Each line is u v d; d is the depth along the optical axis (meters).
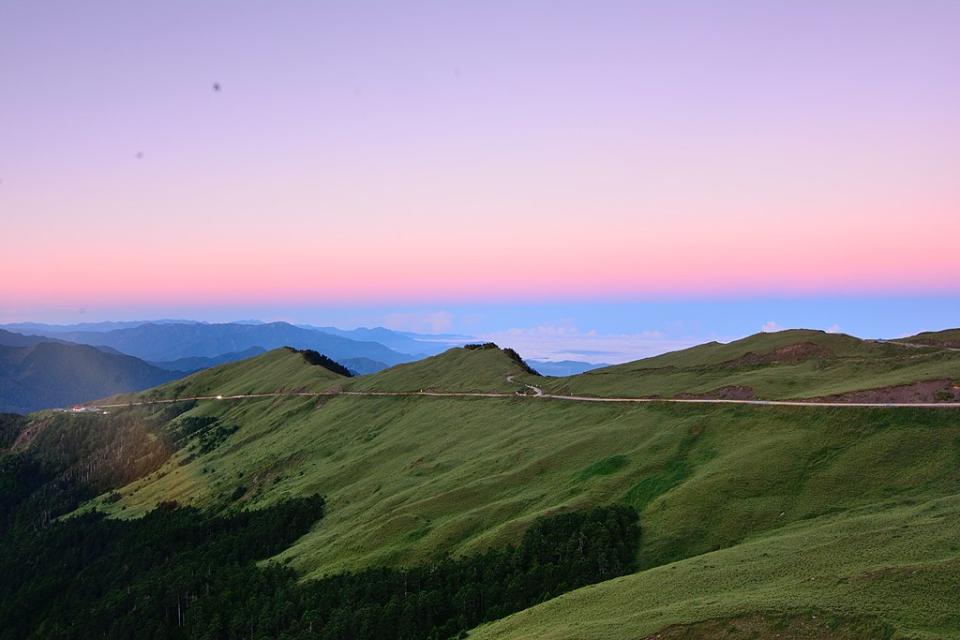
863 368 144.62
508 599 92.06
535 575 94.19
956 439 98.31
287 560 142.38
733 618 57.41
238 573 146.50
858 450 103.50
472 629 87.81
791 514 93.56
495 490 133.75
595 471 127.12
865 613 53.97
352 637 97.19
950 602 53.69
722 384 154.62
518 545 105.31
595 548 95.44
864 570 61.94
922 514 77.81
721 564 74.62
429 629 93.38
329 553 134.00
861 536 72.19
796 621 55.09
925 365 136.00
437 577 103.75
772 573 67.56
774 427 120.44
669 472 117.75
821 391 131.38
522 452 150.50
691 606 62.50
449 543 116.38
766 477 103.25
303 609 113.06
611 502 113.44
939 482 90.56
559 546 98.94
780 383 145.75
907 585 57.09
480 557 104.62
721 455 117.50
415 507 135.12
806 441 110.12
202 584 150.75
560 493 122.88
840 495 94.50
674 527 97.81
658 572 78.12
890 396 115.31
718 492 102.56
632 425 145.00
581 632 63.47
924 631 50.69
